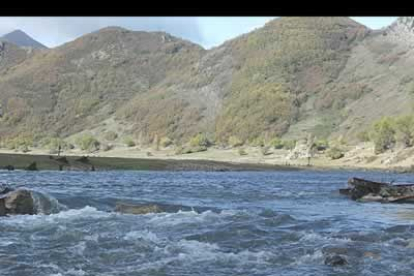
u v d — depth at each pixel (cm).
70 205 2903
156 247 1689
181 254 1596
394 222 2614
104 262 1498
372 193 4247
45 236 1852
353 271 1423
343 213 3116
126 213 2541
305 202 3944
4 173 7512
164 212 2627
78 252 1603
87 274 1361
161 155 18262
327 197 4450
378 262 1526
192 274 1384
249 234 1986
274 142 19350
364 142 18612
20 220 2194
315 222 2411
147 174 9231
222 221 2275
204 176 9056
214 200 3866
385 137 15800
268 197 4319
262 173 11594
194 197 4066
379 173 12350
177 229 2066
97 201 3122
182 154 18638
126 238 1820
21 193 2544
